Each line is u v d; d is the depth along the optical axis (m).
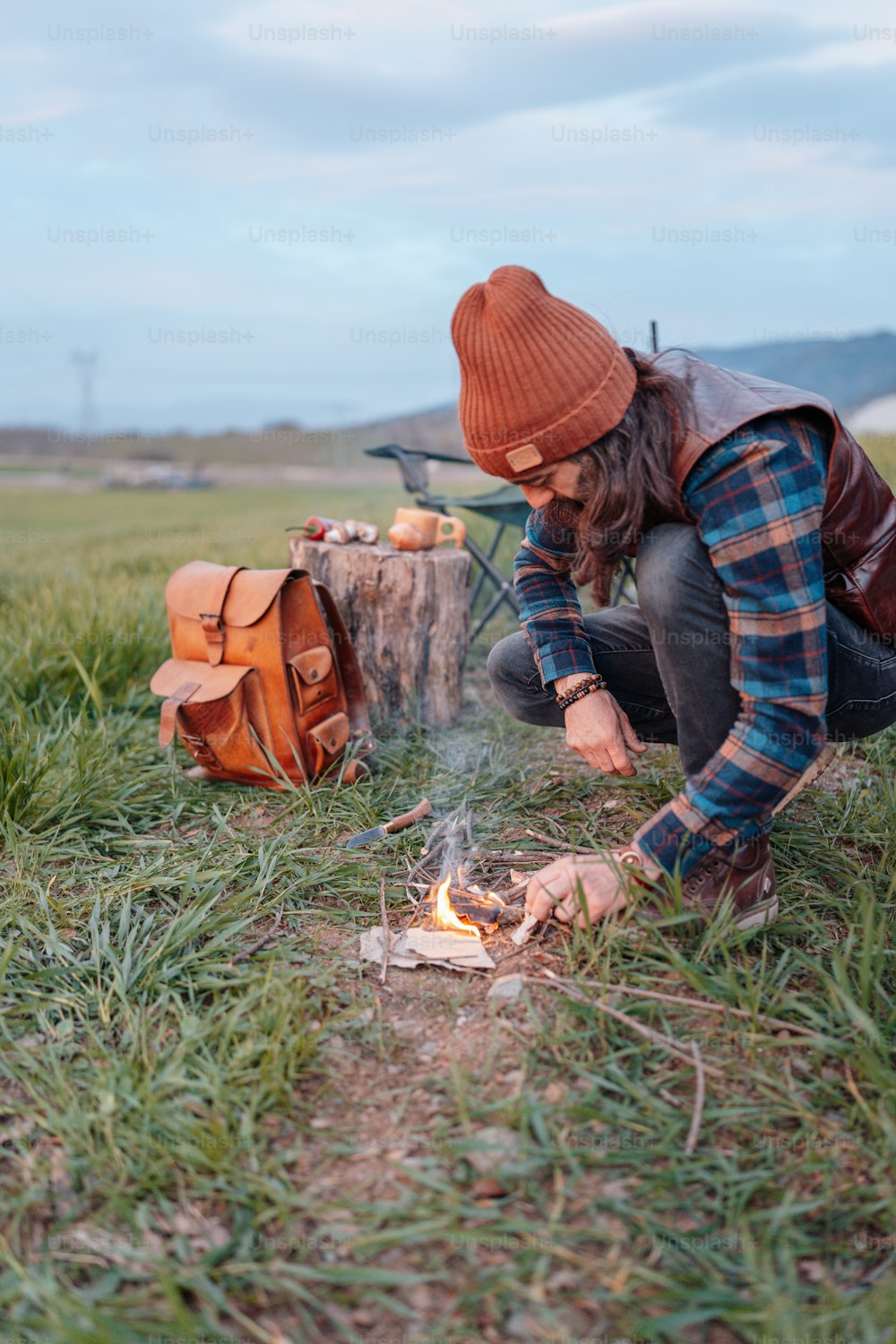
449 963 1.95
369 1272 1.27
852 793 2.56
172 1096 1.61
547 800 2.69
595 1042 1.72
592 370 1.54
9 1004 1.87
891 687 1.96
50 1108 1.57
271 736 2.86
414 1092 1.63
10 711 3.39
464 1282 1.29
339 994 1.88
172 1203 1.43
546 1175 1.46
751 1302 1.24
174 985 1.90
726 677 1.78
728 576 1.62
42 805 2.69
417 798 2.79
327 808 2.73
